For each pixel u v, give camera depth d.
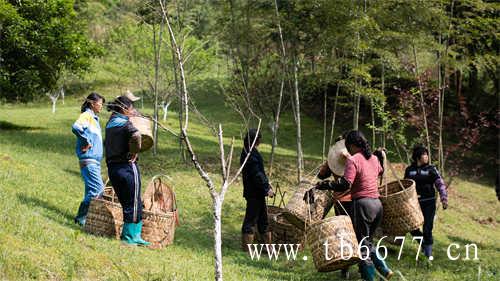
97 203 7.27
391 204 7.90
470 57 15.86
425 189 9.18
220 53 23.75
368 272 6.80
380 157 8.38
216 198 4.58
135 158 7.25
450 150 20.95
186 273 6.00
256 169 8.50
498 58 15.41
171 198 8.16
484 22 14.16
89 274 5.31
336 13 14.45
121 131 7.03
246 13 16.48
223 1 17.06
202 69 24.06
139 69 24.39
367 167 7.00
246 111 19.41
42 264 5.10
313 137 26.48
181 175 14.70
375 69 23.12
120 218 7.33
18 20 19.86
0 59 19.88
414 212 7.90
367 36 14.53
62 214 7.93
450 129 26.16
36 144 17.00
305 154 22.77
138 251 6.69
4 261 4.89
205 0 17.66
